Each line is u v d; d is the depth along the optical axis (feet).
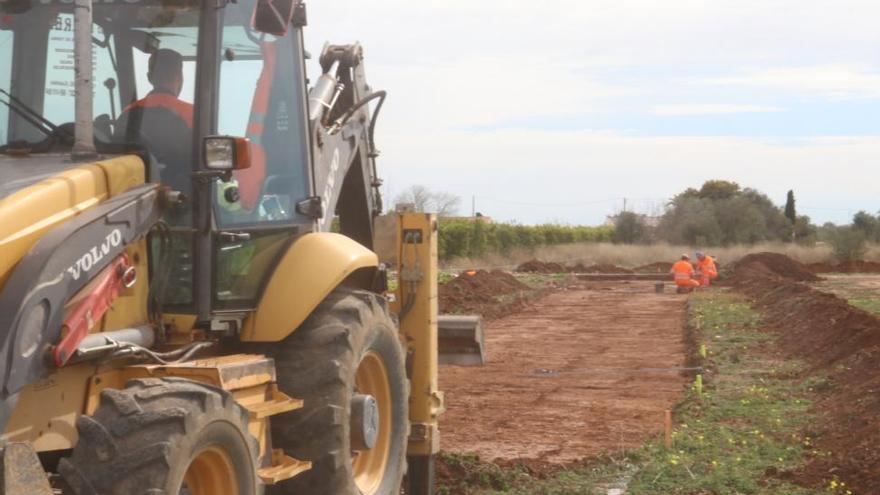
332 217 28.35
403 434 26.96
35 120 22.00
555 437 40.40
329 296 25.29
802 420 42.47
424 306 29.50
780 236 225.15
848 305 74.18
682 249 190.49
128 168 21.25
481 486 32.24
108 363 20.17
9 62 22.34
